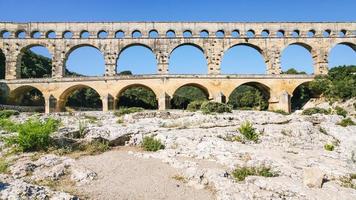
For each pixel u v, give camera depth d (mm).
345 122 44938
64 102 76750
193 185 19531
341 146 35594
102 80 74375
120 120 41688
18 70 80125
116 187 19188
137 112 52188
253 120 40875
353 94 70312
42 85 75188
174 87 74188
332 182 20531
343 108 67000
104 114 53594
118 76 74250
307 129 37969
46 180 19531
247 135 32625
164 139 29047
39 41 80562
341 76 76688
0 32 80938
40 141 25438
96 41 80562
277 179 19672
